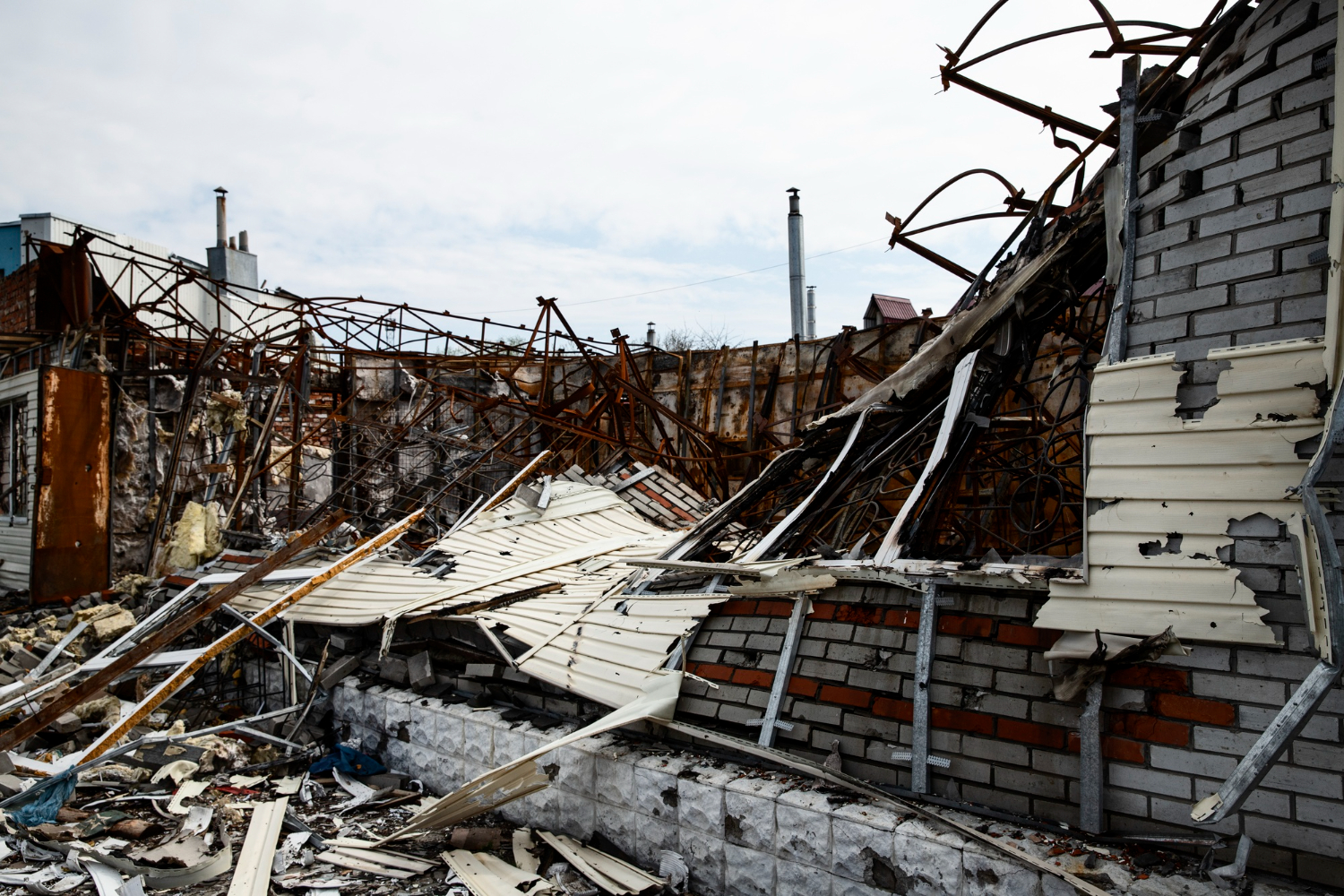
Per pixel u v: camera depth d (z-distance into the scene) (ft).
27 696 22.76
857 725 14.70
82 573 34.53
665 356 55.11
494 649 21.29
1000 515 26.78
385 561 28.94
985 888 11.76
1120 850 11.60
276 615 23.35
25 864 16.05
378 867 16.65
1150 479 12.94
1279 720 9.89
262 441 37.99
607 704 17.63
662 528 33.83
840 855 13.25
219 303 38.06
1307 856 10.54
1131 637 12.43
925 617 14.71
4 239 76.02
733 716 16.30
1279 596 11.51
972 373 19.17
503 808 19.01
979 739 13.34
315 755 23.00
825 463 23.04
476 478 41.81
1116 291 14.79
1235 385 12.42
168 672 26.35
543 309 41.57
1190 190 13.44
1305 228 12.05
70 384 34.60
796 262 69.00
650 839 15.87
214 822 18.26
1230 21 13.99
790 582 17.11
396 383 46.98
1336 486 11.14
